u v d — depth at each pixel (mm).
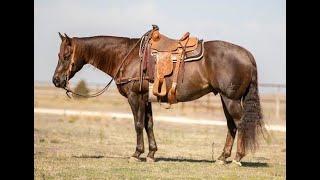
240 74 13445
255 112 13469
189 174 12570
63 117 33562
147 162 14242
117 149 17641
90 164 13750
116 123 30094
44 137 20766
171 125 29281
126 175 12320
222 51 13531
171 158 15492
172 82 13750
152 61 13922
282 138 22750
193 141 20734
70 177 12016
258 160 15719
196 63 13688
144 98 14125
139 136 14234
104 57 14422
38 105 47250
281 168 13836
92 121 31156
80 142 19453
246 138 13406
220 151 17641
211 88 13844
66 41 14375
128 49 14312
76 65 14484
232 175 12562
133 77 14039
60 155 15422
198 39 13969
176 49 13812
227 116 14016
